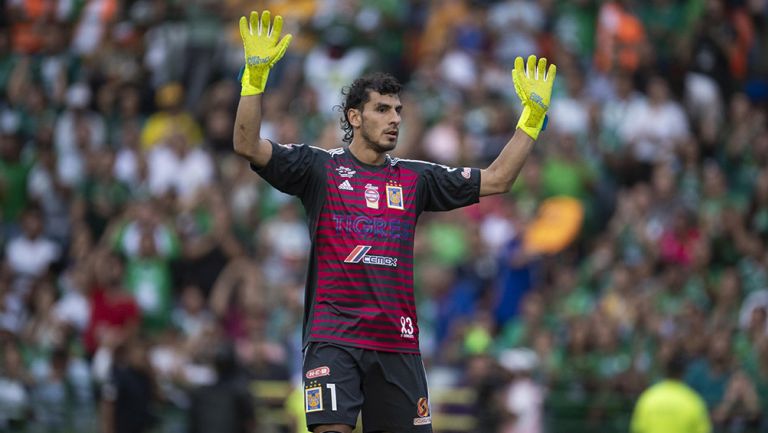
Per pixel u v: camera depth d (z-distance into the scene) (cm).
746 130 6172
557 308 5072
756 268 5291
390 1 6669
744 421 4591
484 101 6056
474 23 6456
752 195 5912
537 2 6612
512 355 4438
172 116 6178
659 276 5253
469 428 4475
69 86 6425
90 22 6681
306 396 2381
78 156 5912
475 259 5297
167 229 5294
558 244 5394
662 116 5997
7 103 6400
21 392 4825
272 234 5350
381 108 2467
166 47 6512
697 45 6581
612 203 5769
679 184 5694
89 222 5656
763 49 6912
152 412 4509
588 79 6338
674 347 4656
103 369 4706
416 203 2481
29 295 5294
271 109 6081
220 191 5594
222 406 4119
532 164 5672
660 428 3944
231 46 6538
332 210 2427
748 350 4816
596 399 4659
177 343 4819
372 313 2392
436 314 5097
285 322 4862
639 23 6531
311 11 6588
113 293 4962
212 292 5234
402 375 2416
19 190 5872
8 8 6700
